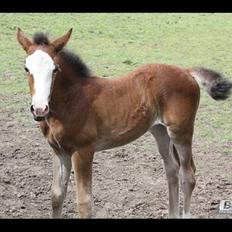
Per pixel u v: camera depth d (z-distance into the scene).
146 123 7.30
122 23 18.81
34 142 9.94
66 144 6.81
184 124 7.32
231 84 7.61
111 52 15.49
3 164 9.02
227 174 8.93
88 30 17.70
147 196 8.18
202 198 8.16
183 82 7.35
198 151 9.76
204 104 12.00
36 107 6.18
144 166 9.17
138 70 7.35
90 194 6.83
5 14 18.64
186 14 20.50
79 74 6.91
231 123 11.02
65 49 6.84
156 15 20.09
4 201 7.88
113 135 7.08
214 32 18.34
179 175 7.47
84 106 6.79
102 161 9.31
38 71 6.29
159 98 7.30
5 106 11.44
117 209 7.78
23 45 6.63
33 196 8.08
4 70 13.58
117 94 7.06
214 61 15.02
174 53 15.73
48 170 8.91
